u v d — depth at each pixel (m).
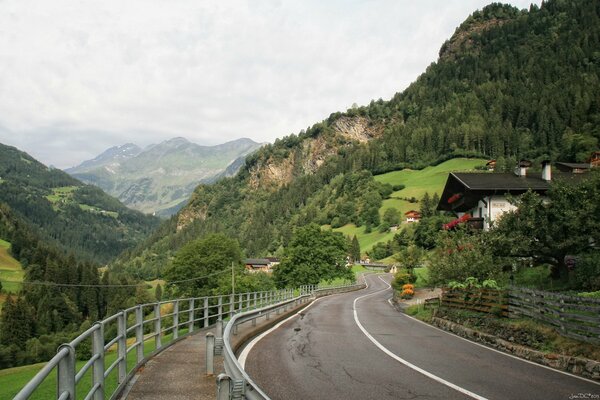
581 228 25.41
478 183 46.38
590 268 24.38
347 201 192.88
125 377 8.79
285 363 11.75
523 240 26.89
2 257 161.38
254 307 25.03
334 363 11.89
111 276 152.38
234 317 12.98
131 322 64.88
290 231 183.62
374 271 118.56
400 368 11.34
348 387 9.25
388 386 9.38
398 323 23.66
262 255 188.75
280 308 26.38
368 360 12.41
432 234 84.38
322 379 9.95
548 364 12.38
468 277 25.41
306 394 8.64
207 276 68.19
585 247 26.06
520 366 11.95
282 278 80.00
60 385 4.38
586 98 179.50
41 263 147.88
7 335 81.69
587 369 10.91
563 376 10.72
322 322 23.17
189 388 8.68
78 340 4.90
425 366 11.65
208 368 9.90
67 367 4.42
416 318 27.06
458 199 50.91
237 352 13.27
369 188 189.12
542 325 14.64
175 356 12.27
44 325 93.06
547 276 30.28
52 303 102.62
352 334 18.34
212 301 65.44
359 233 163.38
